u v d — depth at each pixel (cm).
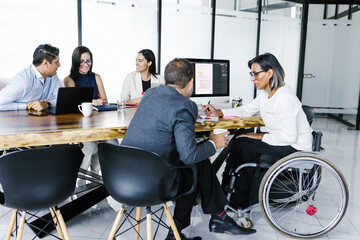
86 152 267
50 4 391
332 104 684
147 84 338
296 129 204
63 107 219
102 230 221
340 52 661
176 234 169
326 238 214
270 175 199
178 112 152
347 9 642
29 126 174
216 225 216
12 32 378
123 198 151
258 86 216
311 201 272
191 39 497
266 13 558
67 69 413
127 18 442
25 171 138
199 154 158
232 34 533
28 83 246
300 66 599
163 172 145
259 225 231
